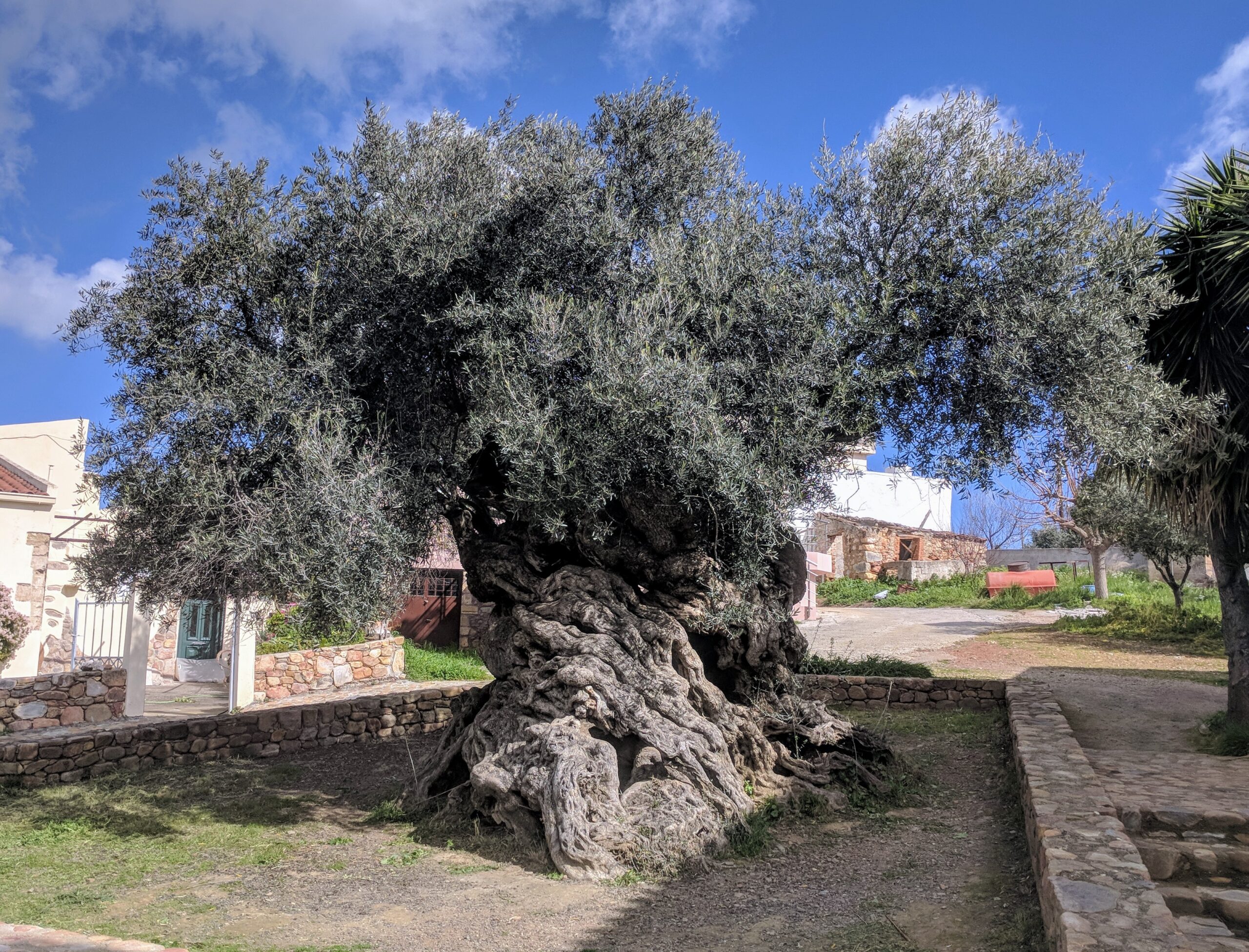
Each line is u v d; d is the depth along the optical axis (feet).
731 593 27.89
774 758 28.68
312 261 26.68
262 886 21.88
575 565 29.09
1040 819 19.86
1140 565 113.50
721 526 25.23
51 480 65.51
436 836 26.27
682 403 22.20
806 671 49.75
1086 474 35.17
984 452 24.86
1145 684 47.83
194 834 26.63
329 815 29.04
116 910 20.12
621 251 27.25
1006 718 40.91
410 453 26.58
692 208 29.14
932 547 113.60
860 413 24.89
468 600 65.57
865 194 26.63
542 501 23.34
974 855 22.76
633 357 22.86
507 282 26.37
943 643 66.90
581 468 23.36
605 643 26.81
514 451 22.82
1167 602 74.79
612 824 23.15
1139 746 32.58
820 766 29.17
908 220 26.21
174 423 23.99
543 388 24.22
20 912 19.79
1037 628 72.49
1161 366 31.60
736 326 25.05
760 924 18.66
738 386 24.76
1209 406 29.14
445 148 27.86
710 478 22.67
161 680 55.83
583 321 24.36
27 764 32.01
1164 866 19.93
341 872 23.03
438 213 26.53
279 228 26.50
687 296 24.82
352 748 40.45
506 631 30.17
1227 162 33.86
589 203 27.22
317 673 50.31
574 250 26.96
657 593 28.58
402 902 20.61
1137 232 27.07
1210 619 63.98
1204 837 21.25
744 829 24.38
